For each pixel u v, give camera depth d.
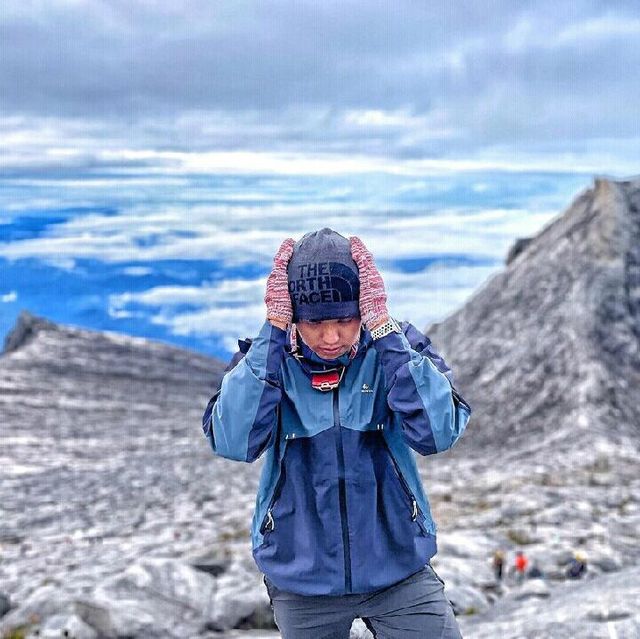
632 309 63.44
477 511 32.41
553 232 78.19
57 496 48.97
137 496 46.62
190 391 99.06
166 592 14.80
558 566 21.22
